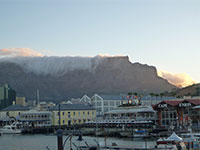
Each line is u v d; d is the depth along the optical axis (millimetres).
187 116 139500
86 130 158875
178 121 140250
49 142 121625
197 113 136750
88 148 77125
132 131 129875
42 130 182625
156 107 147250
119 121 158500
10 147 108125
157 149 71562
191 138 80562
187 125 132625
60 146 64125
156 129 128875
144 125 144000
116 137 132000
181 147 73562
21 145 113250
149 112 157625
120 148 74375
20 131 183875
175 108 144500
